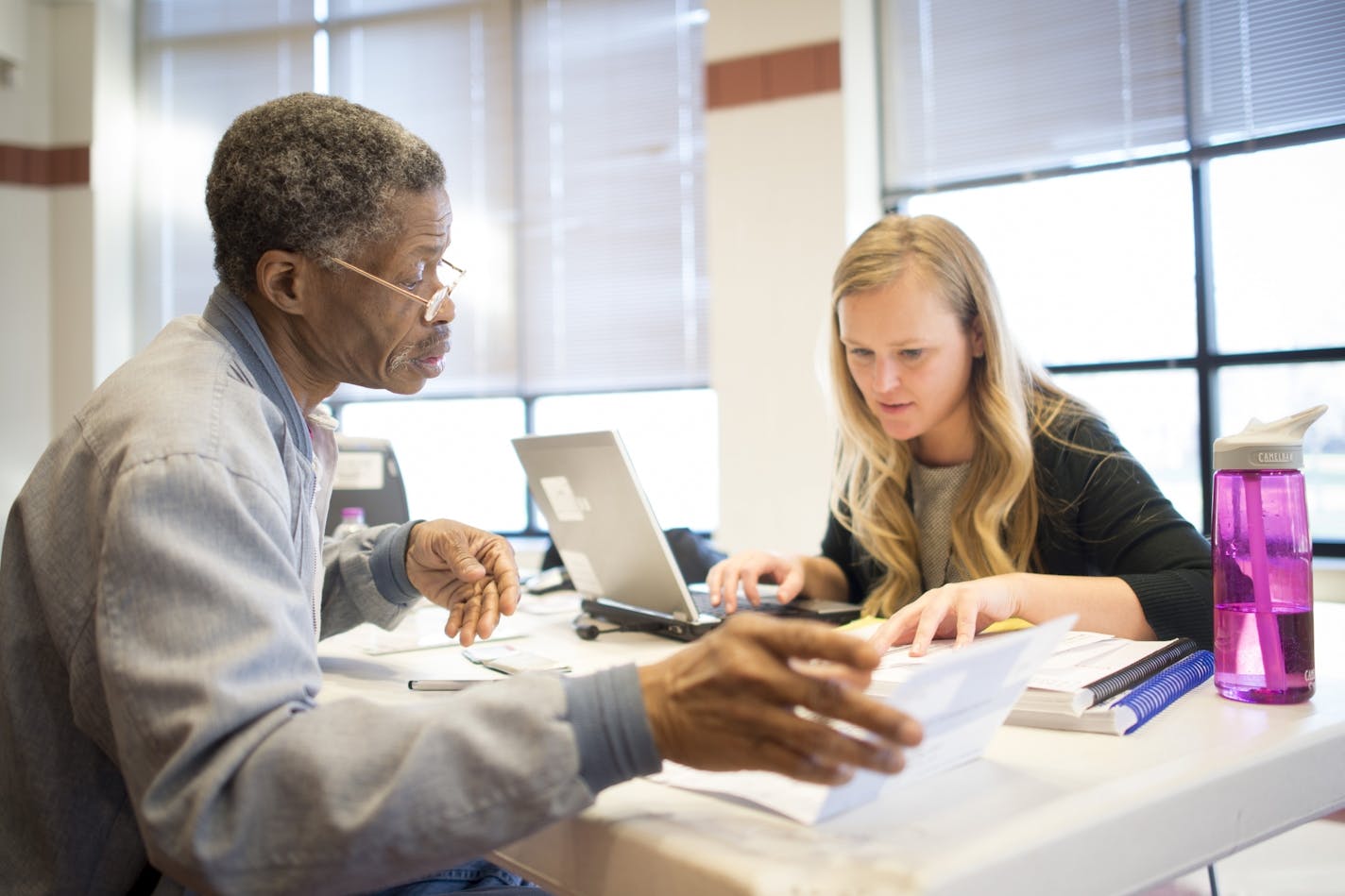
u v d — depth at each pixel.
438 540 1.14
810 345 3.36
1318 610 1.58
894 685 0.77
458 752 0.59
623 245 3.99
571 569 1.52
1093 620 1.04
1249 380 3.05
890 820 0.58
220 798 0.59
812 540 3.36
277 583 0.69
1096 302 3.26
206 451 0.69
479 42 4.16
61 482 0.75
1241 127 3.08
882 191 3.56
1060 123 3.32
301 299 0.90
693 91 3.90
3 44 4.04
